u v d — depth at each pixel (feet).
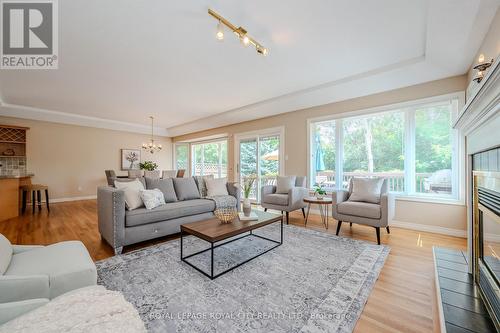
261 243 8.87
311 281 5.96
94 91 13.69
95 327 2.50
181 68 10.54
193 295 5.30
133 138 24.75
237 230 6.81
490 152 4.17
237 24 7.29
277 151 17.89
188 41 8.28
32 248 5.17
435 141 10.89
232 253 7.84
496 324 3.64
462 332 3.62
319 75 11.39
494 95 3.29
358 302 5.06
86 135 21.35
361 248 8.38
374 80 11.17
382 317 4.60
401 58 9.57
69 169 20.31
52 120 19.19
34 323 2.49
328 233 10.30
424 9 6.57
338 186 14.07
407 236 9.91
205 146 26.37
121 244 7.80
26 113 17.52
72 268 4.15
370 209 9.16
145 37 8.01
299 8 6.58
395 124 12.25
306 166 15.56
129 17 6.94
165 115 20.11
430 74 10.22
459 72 9.87
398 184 12.10
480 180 4.83
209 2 6.31
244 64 10.17
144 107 17.44
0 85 12.65
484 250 4.68
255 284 5.79
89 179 21.45
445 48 8.19
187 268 6.67
